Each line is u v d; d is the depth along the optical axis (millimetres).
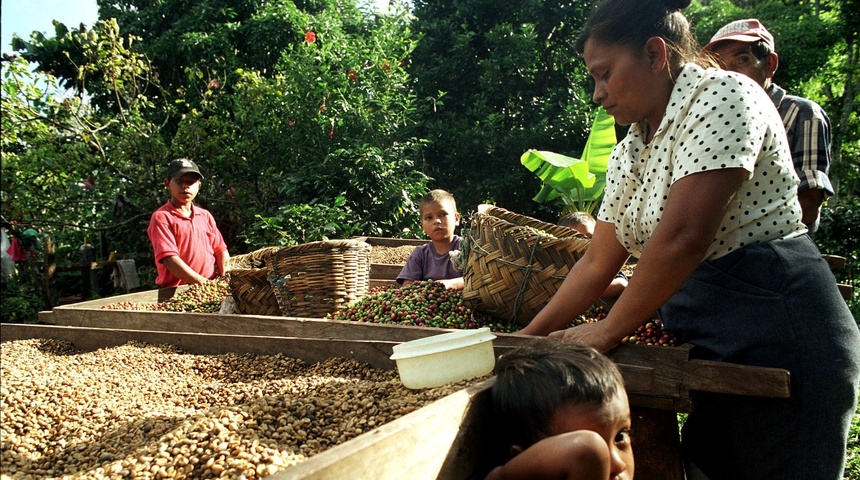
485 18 11688
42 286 8961
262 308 3473
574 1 11219
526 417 1484
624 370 2047
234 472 1369
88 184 8977
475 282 2781
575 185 8094
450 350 1873
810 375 1792
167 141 10328
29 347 3217
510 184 10469
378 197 8398
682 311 2053
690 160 1775
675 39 1922
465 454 1426
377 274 5066
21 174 8508
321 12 13648
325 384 2189
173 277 4723
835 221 9195
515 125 11336
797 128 2945
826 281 1845
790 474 1856
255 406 1713
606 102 2018
